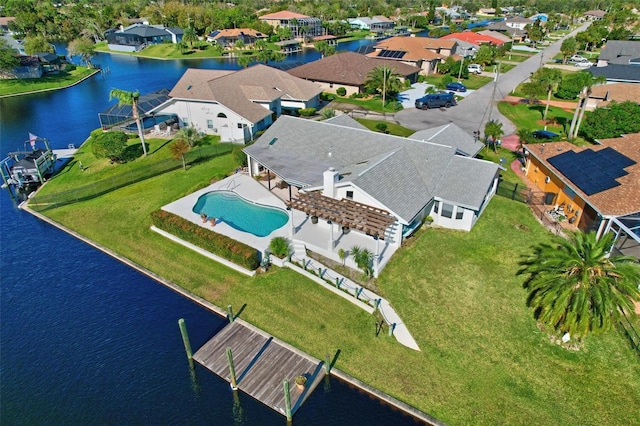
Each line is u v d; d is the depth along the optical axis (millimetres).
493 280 29578
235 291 29906
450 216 35188
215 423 21750
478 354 24453
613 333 25438
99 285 31375
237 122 56188
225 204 39938
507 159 49969
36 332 27328
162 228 36406
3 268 33281
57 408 22609
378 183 33125
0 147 59406
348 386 23219
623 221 30219
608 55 91750
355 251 30625
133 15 189625
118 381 23969
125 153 51781
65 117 73188
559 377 23109
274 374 23969
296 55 134125
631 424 20797
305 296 28938
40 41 107125
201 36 161125
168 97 62250
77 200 43031
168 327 27500
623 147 39750
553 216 37062
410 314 27125
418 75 92625
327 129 44188
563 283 23844
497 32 139125
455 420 21312
